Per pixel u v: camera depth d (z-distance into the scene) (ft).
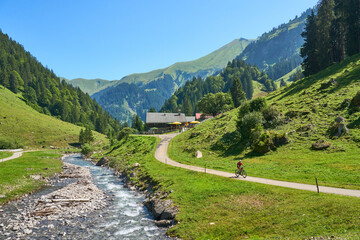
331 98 169.37
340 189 67.05
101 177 155.33
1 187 105.29
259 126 156.66
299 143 130.82
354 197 56.95
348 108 142.10
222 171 113.80
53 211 81.30
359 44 243.60
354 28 241.76
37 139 401.29
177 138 241.76
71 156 312.09
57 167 188.24
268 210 60.44
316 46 277.85
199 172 111.86
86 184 128.16
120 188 122.11
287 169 99.09
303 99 193.98
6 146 313.53
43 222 71.97
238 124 170.71
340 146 110.52
